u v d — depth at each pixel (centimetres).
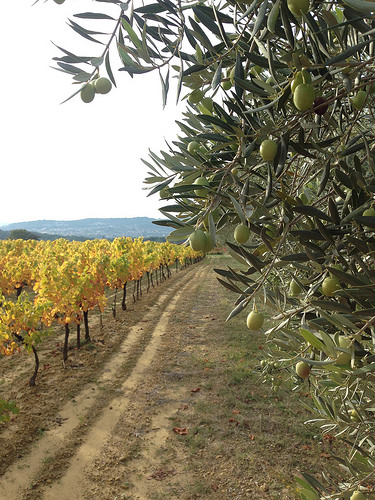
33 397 734
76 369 880
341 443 547
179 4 114
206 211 105
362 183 111
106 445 584
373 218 97
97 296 1127
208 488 480
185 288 2164
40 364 907
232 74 120
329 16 94
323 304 117
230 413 654
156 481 502
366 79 108
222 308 1540
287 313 150
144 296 1895
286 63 98
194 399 721
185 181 117
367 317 113
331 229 118
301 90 93
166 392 761
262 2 103
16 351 994
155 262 2150
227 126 112
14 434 605
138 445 583
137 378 838
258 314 125
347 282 112
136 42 108
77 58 122
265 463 518
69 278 959
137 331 1223
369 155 108
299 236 121
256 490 470
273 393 709
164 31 119
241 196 107
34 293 1836
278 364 276
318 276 147
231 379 782
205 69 123
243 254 121
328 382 154
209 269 3388
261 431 593
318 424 188
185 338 1134
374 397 149
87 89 124
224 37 108
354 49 88
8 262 1661
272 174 108
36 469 528
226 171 107
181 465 531
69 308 932
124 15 118
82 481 505
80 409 694
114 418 665
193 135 138
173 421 645
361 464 157
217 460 535
